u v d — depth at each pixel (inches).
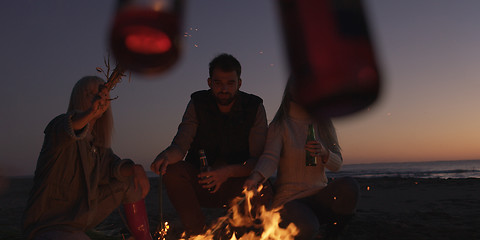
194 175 113.5
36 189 79.4
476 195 254.1
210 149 118.4
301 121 105.7
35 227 77.5
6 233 122.6
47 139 80.0
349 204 100.2
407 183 427.8
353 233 132.6
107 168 94.0
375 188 368.5
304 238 97.4
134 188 98.7
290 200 102.7
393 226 142.0
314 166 105.7
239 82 113.6
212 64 108.8
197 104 117.8
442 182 419.2
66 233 77.2
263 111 118.6
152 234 138.6
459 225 141.2
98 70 47.5
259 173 100.6
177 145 113.4
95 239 125.4
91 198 84.2
